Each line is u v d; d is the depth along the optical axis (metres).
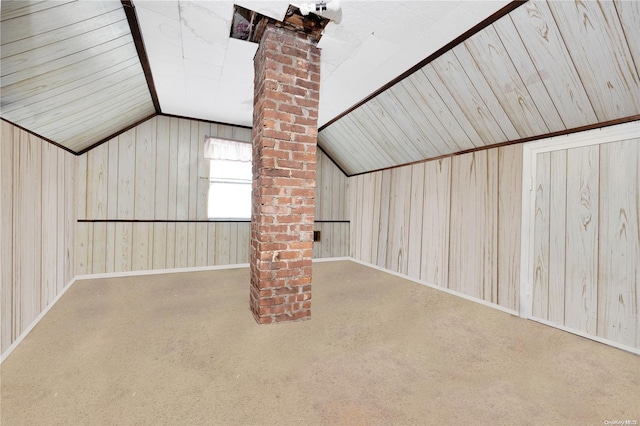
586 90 1.83
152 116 3.71
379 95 2.95
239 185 4.25
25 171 2.01
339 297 2.91
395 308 2.63
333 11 1.79
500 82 2.11
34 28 1.37
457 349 1.88
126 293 2.89
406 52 2.20
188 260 3.93
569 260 2.17
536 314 2.38
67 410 1.25
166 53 2.29
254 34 2.09
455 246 3.10
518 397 1.41
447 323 2.31
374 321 2.31
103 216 3.50
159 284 3.22
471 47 2.00
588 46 1.62
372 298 2.91
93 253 3.46
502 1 1.61
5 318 1.70
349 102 3.23
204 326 2.12
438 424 1.22
